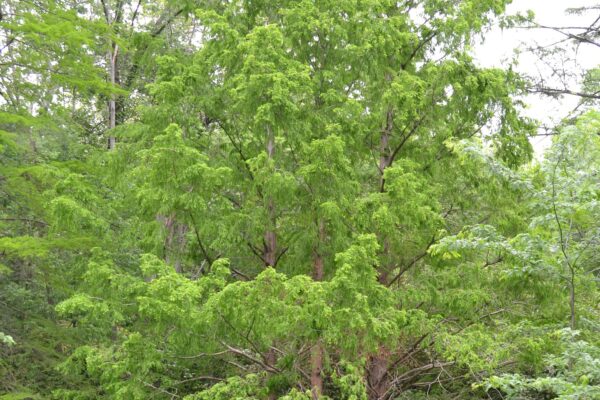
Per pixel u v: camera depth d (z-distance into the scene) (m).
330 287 7.41
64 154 16.08
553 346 7.85
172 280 7.50
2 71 12.24
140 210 9.21
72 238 11.17
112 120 16.86
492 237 7.42
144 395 8.37
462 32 9.80
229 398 8.34
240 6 10.42
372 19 9.84
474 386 6.95
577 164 6.68
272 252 9.87
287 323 7.12
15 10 12.03
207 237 9.65
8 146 12.24
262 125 8.75
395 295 8.89
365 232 9.03
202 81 9.66
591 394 5.76
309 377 9.11
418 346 9.77
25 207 13.38
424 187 9.40
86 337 12.97
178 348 8.22
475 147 7.27
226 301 7.20
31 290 14.55
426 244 9.56
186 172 7.84
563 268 7.15
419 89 9.70
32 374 12.73
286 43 9.42
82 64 12.07
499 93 9.94
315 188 8.55
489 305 9.44
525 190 7.32
